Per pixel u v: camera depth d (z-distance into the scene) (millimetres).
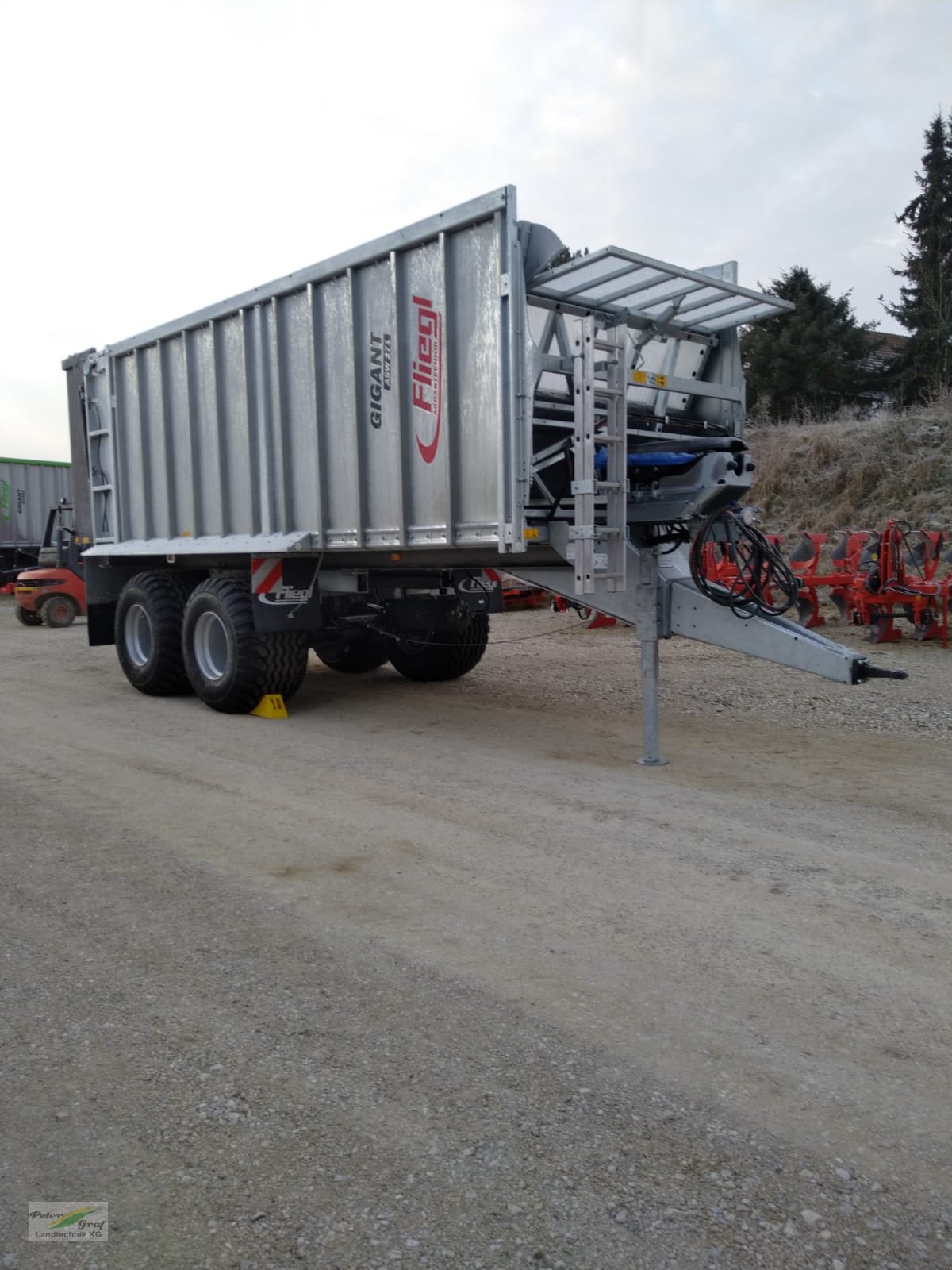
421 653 9203
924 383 27734
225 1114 2459
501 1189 2166
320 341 6918
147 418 8828
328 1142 2340
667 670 9703
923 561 11977
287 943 3439
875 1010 2920
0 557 21969
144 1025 2902
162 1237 2045
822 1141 2314
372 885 3980
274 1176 2229
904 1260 1949
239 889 3953
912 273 31094
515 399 5484
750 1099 2480
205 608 7863
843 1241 2002
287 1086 2572
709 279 5801
